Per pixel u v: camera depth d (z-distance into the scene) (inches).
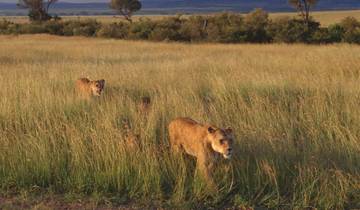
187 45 2006.6
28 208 344.2
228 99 610.5
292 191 366.0
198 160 372.8
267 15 2699.3
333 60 882.1
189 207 344.2
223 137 353.7
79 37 2778.1
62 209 344.2
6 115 523.5
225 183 371.9
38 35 2878.9
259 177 372.8
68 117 529.7
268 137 430.6
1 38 2586.1
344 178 363.9
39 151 410.9
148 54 1439.5
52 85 691.4
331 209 343.6
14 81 684.1
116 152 397.1
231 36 2384.4
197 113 498.0
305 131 488.4
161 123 474.9
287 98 616.1
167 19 2839.6
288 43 2262.6
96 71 869.2
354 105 550.0
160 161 395.2
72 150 413.4
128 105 550.0
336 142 430.3
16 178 389.1
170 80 739.4
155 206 349.7
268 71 829.2
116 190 375.2
